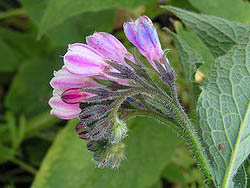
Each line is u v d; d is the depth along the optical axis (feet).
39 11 0.79
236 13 0.62
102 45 0.43
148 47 0.44
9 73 0.92
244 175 0.45
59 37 0.77
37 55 0.89
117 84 0.42
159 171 0.69
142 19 0.44
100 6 0.63
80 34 0.77
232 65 0.44
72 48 0.42
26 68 0.88
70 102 0.42
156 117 0.43
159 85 0.43
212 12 0.62
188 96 0.70
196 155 0.42
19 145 0.87
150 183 0.69
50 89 0.87
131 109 0.43
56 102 0.43
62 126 0.87
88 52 0.42
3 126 0.85
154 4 0.73
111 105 0.41
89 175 0.66
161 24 0.75
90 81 0.42
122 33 0.75
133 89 0.41
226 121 0.43
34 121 0.85
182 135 0.43
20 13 0.90
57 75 0.42
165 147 0.69
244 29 0.52
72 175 0.66
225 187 0.44
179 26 0.63
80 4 0.63
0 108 0.92
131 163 0.69
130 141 0.69
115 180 0.68
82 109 0.42
